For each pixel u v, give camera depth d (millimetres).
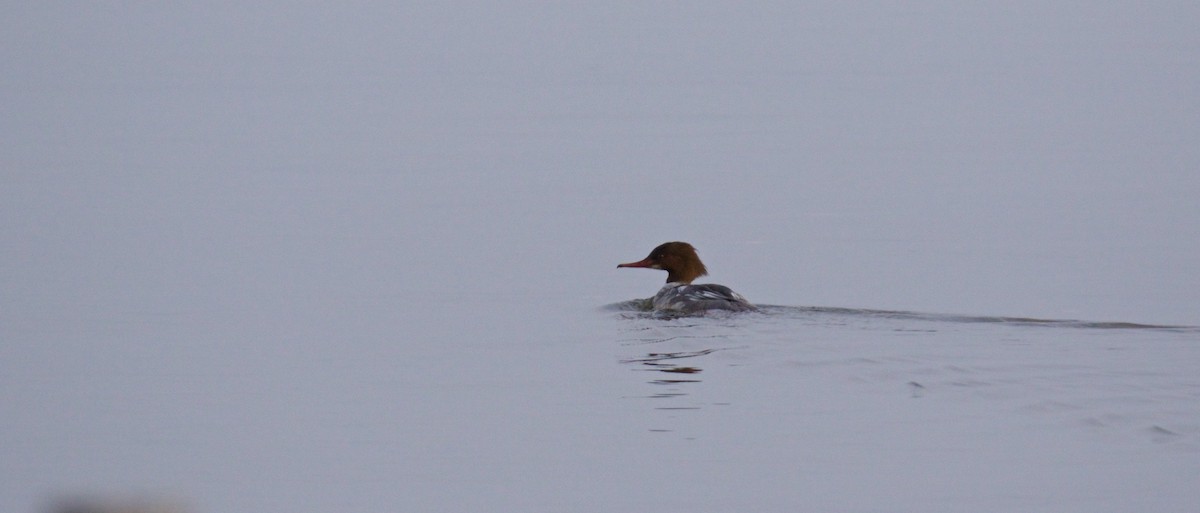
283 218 31938
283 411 14992
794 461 12508
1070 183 34938
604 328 19109
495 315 20609
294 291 22938
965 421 13367
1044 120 50656
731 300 20078
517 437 13656
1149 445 12367
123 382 16609
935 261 25234
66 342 19078
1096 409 13555
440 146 47812
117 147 48656
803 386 15016
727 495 11750
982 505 11180
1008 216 30281
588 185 36781
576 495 11969
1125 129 46562
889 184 35875
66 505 11234
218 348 18516
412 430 14078
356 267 25156
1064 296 21812
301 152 46906
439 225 30453
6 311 21438
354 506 11898
